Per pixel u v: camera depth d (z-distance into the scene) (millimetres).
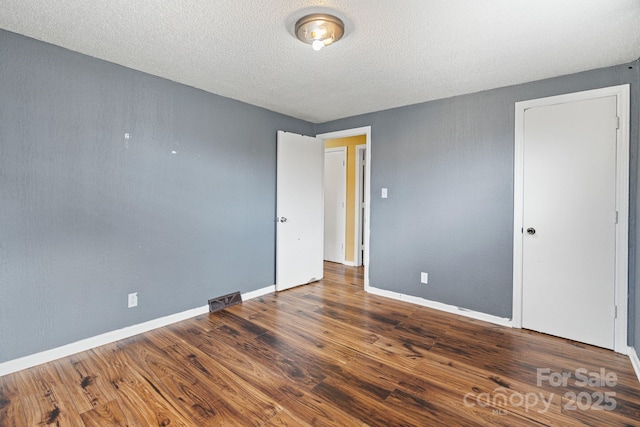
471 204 3064
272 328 2781
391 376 2051
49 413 1688
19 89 2047
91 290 2396
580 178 2516
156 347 2420
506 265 2875
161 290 2805
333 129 4191
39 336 2168
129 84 2555
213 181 3176
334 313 3154
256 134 3586
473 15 1761
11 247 2051
